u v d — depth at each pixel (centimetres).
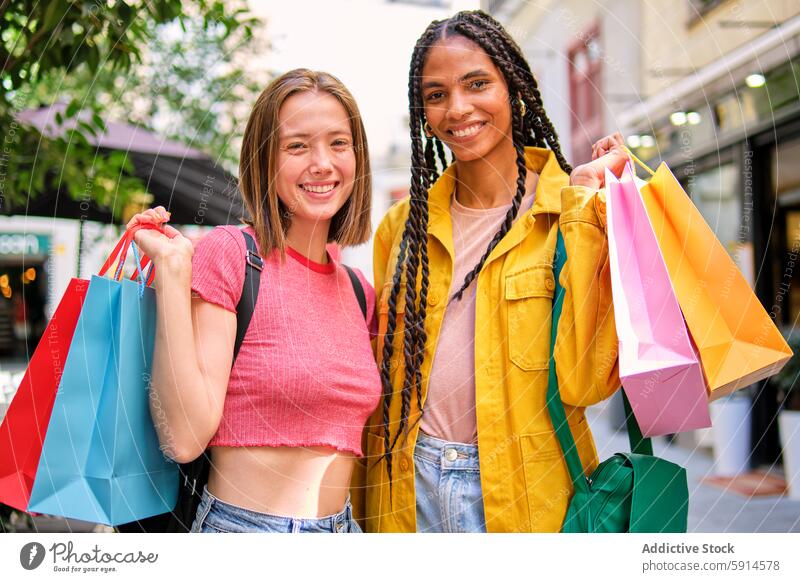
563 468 113
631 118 435
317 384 109
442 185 128
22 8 158
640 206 106
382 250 137
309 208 114
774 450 357
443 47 116
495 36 118
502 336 116
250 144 114
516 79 118
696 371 101
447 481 117
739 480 336
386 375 123
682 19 396
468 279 119
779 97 360
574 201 109
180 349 101
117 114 205
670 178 110
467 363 119
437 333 121
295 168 112
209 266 107
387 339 124
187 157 228
